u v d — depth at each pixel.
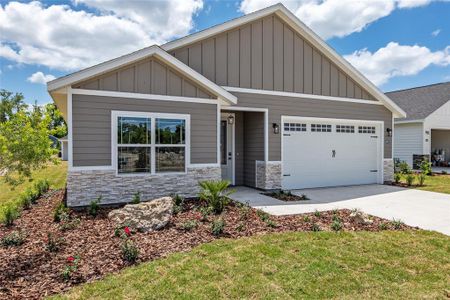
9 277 3.46
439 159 20.86
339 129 11.21
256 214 6.39
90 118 6.91
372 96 11.72
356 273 3.62
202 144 8.16
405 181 12.62
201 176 8.12
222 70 9.05
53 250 4.23
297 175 10.41
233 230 5.22
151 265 3.77
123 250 4.01
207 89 8.13
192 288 3.24
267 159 9.74
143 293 3.13
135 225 5.15
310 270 3.68
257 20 9.55
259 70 9.59
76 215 6.19
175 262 3.86
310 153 10.65
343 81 11.09
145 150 7.48
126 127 7.26
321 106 10.65
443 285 3.35
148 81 7.48
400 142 18.64
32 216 6.29
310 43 10.41
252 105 9.48
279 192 9.34
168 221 5.47
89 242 4.57
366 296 3.12
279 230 5.29
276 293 3.16
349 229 5.40
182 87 7.88
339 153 11.23
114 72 7.12
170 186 7.75
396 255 4.17
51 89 6.43
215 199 6.55
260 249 4.32
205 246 4.41
